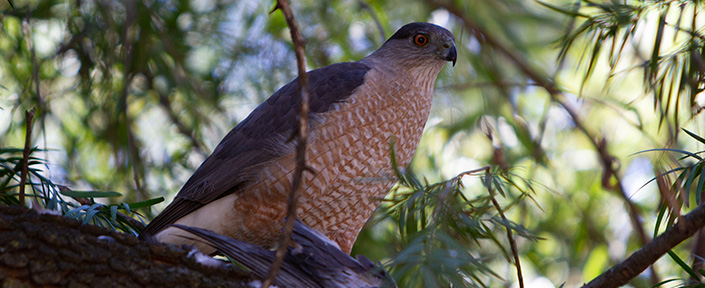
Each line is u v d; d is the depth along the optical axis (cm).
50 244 365
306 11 895
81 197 524
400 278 348
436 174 870
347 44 895
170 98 905
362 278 443
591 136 836
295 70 882
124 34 787
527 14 857
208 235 474
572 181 927
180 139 882
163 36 839
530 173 870
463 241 386
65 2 839
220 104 878
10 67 826
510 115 874
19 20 802
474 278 356
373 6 902
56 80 844
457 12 847
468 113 878
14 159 509
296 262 451
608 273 404
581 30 556
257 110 646
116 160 825
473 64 863
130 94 859
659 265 833
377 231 755
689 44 502
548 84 836
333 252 455
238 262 459
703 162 426
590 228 892
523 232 372
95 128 852
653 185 887
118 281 375
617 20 530
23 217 367
